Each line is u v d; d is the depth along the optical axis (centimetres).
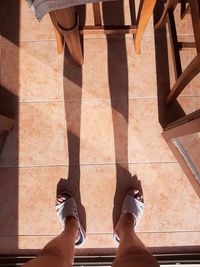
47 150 158
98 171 156
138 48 160
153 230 152
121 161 157
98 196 155
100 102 160
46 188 156
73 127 159
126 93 161
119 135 158
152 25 166
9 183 156
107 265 148
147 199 155
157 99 160
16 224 153
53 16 128
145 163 157
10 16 167
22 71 163
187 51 162
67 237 127
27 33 166
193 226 152
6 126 146
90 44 165
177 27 165
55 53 164
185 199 154
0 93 162
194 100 160
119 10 167
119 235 137
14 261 149
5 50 165
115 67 163
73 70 163
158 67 163
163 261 148
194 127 103
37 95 161
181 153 146
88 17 166
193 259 148
